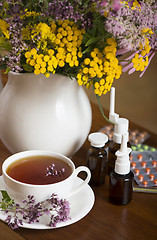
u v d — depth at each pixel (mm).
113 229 525
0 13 529
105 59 529
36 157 564
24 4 556
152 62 1465
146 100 1528
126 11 492
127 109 1574
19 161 553
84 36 525
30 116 578
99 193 590
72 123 592
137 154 674
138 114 1560
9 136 599
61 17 509
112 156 628
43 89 574
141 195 589
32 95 577
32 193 502
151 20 509
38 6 559
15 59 510
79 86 599
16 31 504
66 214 500
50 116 578
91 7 509
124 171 551
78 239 508
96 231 521
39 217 520
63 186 512
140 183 607
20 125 583
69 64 518
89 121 622
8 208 522
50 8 512
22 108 579
